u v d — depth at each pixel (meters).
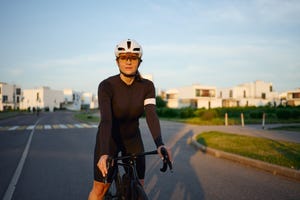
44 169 7.02
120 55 2.79
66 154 9.23
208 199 4.75
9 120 34.19
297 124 26.64
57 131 18.12
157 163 7.80
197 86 93.69
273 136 14.19
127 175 2.69
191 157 8.84
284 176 6.33
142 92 2.97
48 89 116.88
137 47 2.80
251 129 19.53
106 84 2.87
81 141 12.79
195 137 13.51
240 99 95.38
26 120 33.97
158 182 5.82
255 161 7.35
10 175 6.41
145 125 23.69
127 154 3.10
